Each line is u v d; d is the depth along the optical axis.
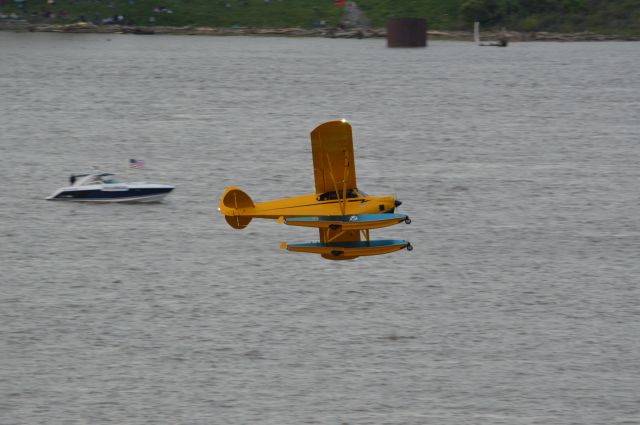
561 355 107.00
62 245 148.38
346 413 93.50
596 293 128.38
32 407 93.75
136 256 143.12
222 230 158.75
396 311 120.88
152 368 102.56
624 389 98.50
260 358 105.50
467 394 97.44
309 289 129.12
